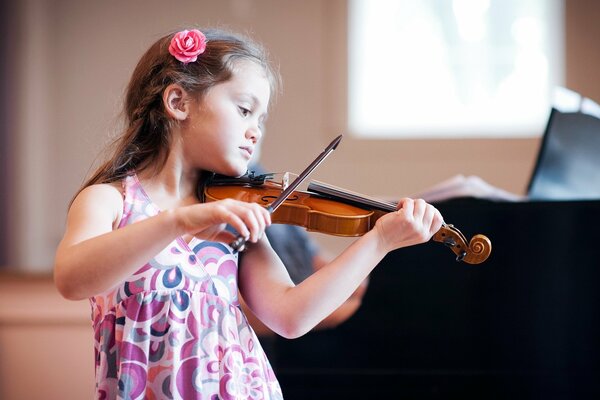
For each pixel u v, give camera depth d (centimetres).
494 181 917
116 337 270
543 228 449
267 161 930
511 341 450
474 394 452
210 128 286
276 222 283
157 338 270
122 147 294
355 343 460
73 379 769
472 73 941
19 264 940
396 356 458
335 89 931
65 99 950
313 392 462
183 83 288
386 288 460
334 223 279
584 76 921
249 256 300
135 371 265
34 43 941
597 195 502
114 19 951
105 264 242
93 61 951
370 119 945
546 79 931
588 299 444
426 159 923
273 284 288
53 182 949
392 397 458
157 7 948
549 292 448
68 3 951
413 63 948
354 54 939
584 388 443
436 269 457
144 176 292
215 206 239
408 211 273
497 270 452
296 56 935
